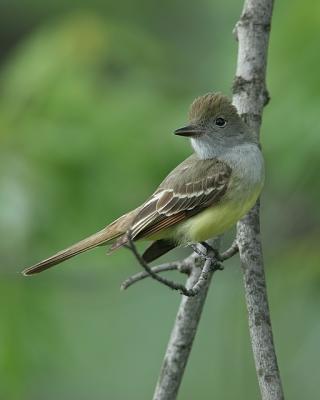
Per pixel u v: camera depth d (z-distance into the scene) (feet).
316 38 40.55
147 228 35.58
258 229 32.01
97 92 41.98
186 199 35.42
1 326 39.47
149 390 43.57
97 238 35.68
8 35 56.75
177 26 52.85
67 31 43.45
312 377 39.70
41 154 40.37
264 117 40.52
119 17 54.08
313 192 40.75
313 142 39.40
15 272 40.11
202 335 44.16
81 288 42.88
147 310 44.24
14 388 39.19
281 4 42.57
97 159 40.65
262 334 30.25
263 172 34.94
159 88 43.50
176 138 40.93
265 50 34.42
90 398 44.52
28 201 39.58
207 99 36.24
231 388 43.19
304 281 40.57
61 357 40.19
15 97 41.73
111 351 43.37
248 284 31.04
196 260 32.53
